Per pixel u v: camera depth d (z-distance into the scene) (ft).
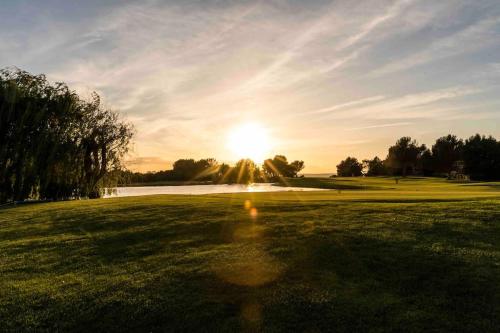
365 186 240.12
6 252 50.37
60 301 34.40
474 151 370.73
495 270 34.65
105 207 80.33
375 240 43.39
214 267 39.14
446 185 221.46
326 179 398.62
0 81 126.00
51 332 30.25
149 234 53.78
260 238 47.85
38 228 64.75
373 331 27.89
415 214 54.80
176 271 38.81
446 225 47.98
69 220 69.05
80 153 134.82
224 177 545.85
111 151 143.02
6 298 35.73
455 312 29.48
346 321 29.09
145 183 424.87
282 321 29.68
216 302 32.60
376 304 30.86
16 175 123.34
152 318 31.01
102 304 33.27
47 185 128.67
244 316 30.60
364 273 36.04
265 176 624.18
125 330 29.99
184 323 30.17
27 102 124.57
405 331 27.71
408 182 294.66
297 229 50.03
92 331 30.14
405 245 41.39
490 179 360.07
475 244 40.88
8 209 94.32
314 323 29.14
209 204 75.97
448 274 34.68
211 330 29.17
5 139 122.31
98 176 141.18
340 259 39.14
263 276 36.63
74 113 135.33
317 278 35.60
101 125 141.28
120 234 55.01
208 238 49.90
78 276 39.93
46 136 125.29
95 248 49.47
